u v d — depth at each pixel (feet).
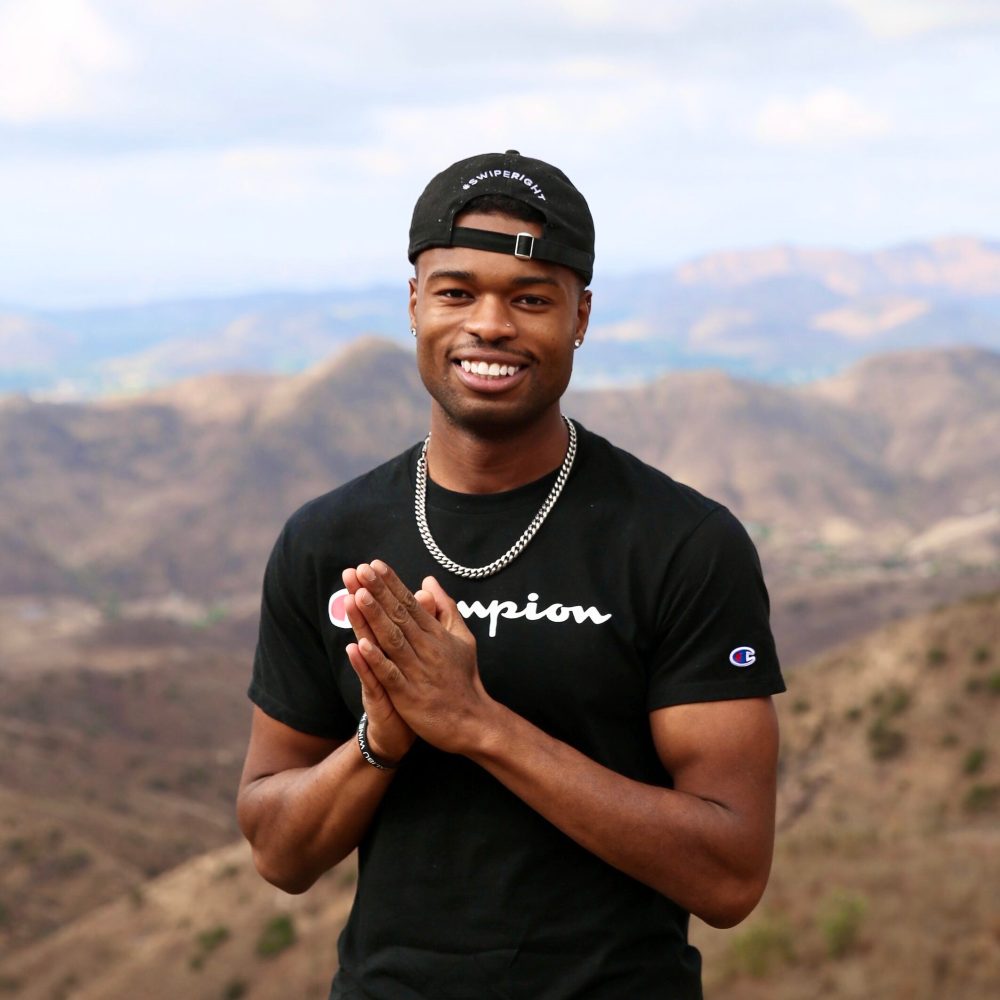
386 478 8.71
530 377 7.99
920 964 39.11
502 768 7.28
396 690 7.18
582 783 7.24
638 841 7.27
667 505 7.98
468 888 7.75
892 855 58.29
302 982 91.71
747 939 44.11
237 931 111.45
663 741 7.86
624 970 7.67
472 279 7.89
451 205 7.89
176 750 470.39
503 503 8.16
